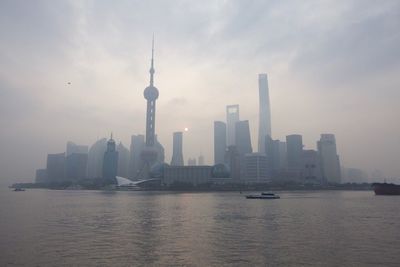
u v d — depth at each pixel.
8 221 126.81
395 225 114.06
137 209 184.50
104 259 67.38
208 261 65.94
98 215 149.88
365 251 74.12
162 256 69.69
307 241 85.00
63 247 77.81
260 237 90.69
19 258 68.25
